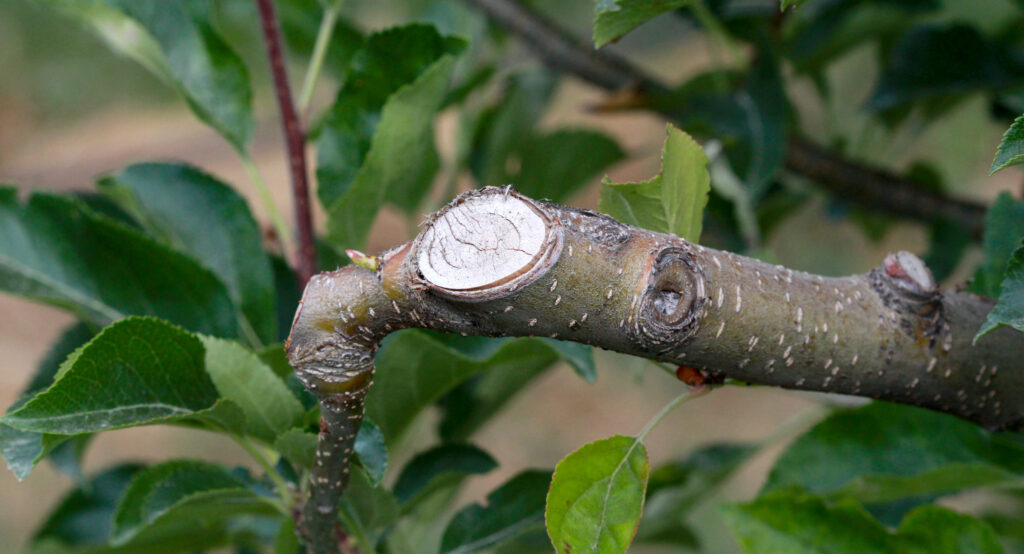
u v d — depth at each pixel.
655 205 0.62
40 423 0.61
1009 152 0.57
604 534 0.60
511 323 0.59
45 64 4.00
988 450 0.68
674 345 0.59
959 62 0.83
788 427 0.77
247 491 0.65
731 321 0.59
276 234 0.78
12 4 3.88
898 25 0.95
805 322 0.60
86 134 3.98
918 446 0.68
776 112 0.82
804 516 0.66
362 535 0.66
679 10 0.90
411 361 0.67
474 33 0.92
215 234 0.72
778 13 0.85
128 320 0.62
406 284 0.59
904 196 0.92
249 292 0.71
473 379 0.75
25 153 3.86
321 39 0.72
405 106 0.67
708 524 1.73
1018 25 0.93
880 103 0.84
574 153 0.86
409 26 0.69
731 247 0.86
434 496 0.75
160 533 0.72
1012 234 0.66
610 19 0.60
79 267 0.70
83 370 0.62
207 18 0.72
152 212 0.72
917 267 0.61
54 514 0.77
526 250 0.58
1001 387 0.62
